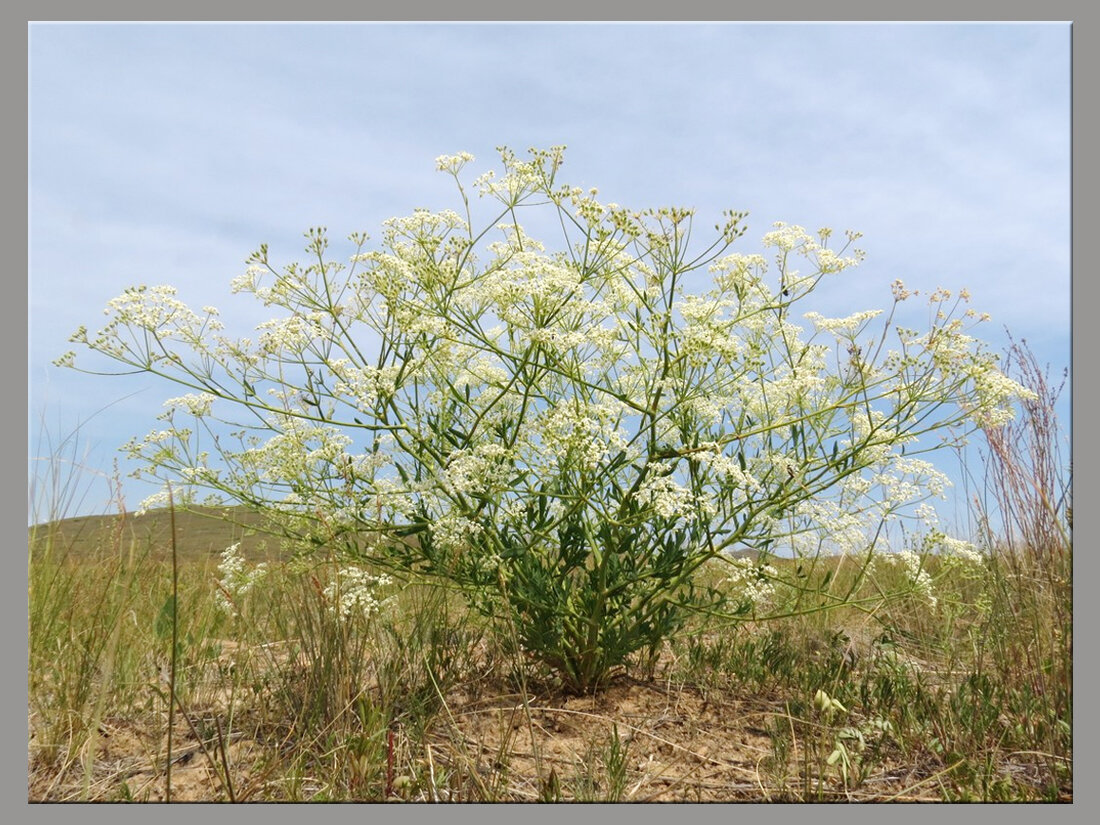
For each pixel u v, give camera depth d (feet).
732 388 14.87
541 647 13.93
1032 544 17.11
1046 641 15.16
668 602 14.46
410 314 13.42
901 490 13.67
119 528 14.38
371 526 13.76
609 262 13.79
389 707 12.22
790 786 11.17
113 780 10.80
